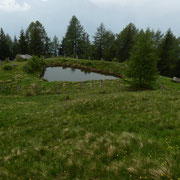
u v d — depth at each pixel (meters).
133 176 3.48
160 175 3.31
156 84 27.41
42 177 4.02
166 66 48.41
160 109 9.33
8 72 31.77
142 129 6.70
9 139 7.38
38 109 13.66
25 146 6.49
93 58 75.44
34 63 37.88
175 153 4.18
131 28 67.69
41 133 7.78
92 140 6.23
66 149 5.63
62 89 25.12
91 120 9.04
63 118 10.08
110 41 79.81
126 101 12.54
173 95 13.35
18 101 17.88
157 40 69.56
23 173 4.35
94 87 26.19
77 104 13.16
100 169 3.96
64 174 4.04
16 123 9.86
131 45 61.34
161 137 5.68
